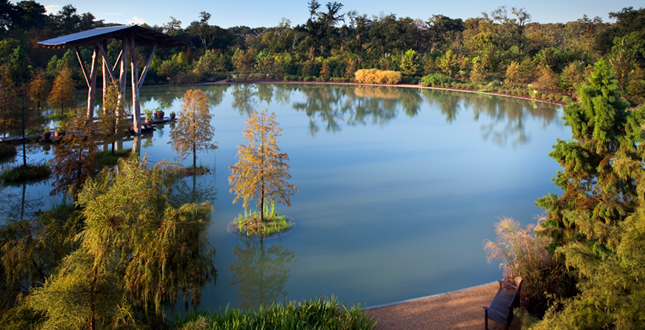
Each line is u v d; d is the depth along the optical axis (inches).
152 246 355.6
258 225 599.5
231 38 4803.2
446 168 958.4
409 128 1503.4
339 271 490.6
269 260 516.7
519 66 2738.7
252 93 2684.5
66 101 1531.7
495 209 695.7
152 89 2797.7
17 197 701.9
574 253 285.1
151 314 361.1
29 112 870.4
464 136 1352.1
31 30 3243.1
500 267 495.2
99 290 267.3
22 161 928.3
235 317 346.9
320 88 3110.2
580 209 380.8
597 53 2871.6
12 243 357.4
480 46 3489.2
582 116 403.5
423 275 480.7
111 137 867.4
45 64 2704.2
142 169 397.4
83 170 634.8
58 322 251.8
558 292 367.2
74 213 396.8
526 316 316.5
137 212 330.6
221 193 752.3
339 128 1499.8
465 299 409.7
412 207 705.6
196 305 399.5
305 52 4082.2
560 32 4746.6
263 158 594.2
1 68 1541.6
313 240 574.9
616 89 380.2
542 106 2043.6
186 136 858.8
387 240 576.1
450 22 4569.4
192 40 4431.6
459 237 585.3
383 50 4028.1
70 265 283.4
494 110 1945.1
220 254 526.9
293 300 425.7
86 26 4005.9
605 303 249.8
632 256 247.9
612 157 383.6
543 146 1190.9
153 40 1305.4
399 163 1003.9
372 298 431.5
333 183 838.5
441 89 2994.6
